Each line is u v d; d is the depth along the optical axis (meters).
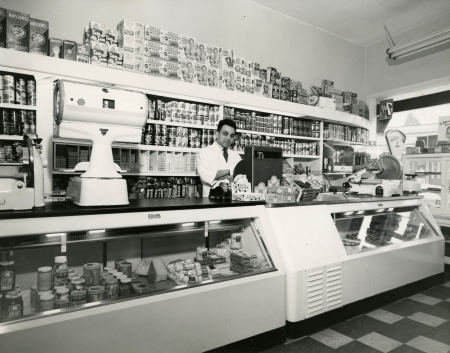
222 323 1.98
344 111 5.64
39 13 3.35
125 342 1.64
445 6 5.19
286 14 5.46
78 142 3.05
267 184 2.70
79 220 1.66
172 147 3.58
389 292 3.08
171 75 3.49
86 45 3.12
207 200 2.44
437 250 3.64
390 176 4.09
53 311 1.51
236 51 4.88
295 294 2.31
